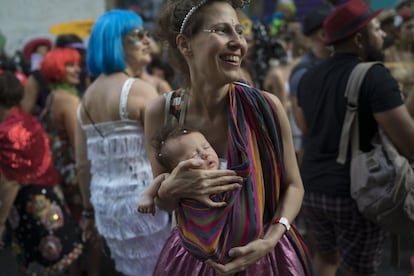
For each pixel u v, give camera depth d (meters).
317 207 2.89
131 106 2.81
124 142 2.83
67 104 3.90
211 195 1.74
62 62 3.89
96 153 2.94
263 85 5.01
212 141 1.90
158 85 4.23
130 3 9.93
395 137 2.63
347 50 2.91
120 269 2.97
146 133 2.02
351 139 2.75
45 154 3.44
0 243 3.83
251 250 1.74
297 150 4.99
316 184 2.87
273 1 10.18
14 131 3.27
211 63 1.77
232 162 1.79
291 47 6.11
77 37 5.02
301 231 4.96
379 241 2.86
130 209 2.82
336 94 2.82
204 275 1.88
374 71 2.68
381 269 4.46
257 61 5.03
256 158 1.80
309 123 3.00
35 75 4.87
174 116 1.95
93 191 2.98
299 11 11.21
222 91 1.87
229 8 1.79
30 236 3.40
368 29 2.85
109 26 2.91
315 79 2.97
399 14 6.35
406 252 4.81
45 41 6.51
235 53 1.76
